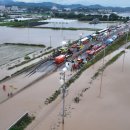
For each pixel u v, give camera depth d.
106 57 96.00
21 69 78.06
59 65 82.81
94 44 118.19
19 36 164.00
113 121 46.84
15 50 114.75
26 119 45.78
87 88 62.06
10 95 57.41
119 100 55.97
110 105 53.28
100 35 145.38
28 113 48.50
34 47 123.38
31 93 58.94
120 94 59.38
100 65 84.00
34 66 81.50
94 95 58.03
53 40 144.75
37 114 48.44
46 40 144.50
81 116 48.03
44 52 105.19
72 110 50.25
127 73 76.12
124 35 152.00
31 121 45.75
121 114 49.59
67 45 116.31
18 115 47.88
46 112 49.31
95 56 95.31
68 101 54.34
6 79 68.44
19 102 53.88
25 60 91.00
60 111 49.72
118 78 71.00
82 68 78.56
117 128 44.50
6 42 137.88
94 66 82.75
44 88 62.28
